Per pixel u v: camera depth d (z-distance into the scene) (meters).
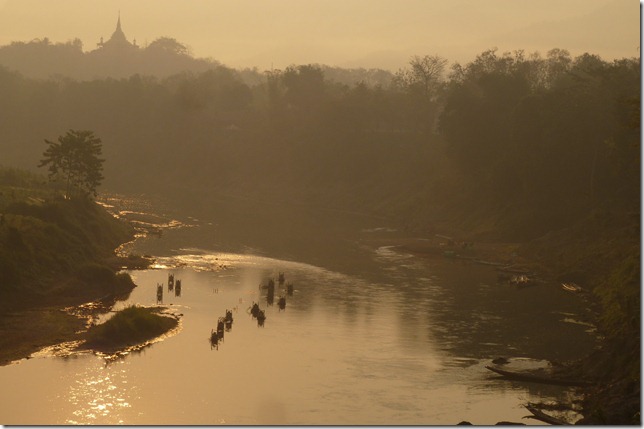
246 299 92.06
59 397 59.88
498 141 159.12
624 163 126.94
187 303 89.38
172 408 58.34
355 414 58.38
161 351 71.75
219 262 114.31
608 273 101.62
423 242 137.25
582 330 81.81
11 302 85.19
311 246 132.25
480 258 123.00
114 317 76.19
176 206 178.88
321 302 91.81
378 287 101.00
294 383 64.44
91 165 130.88
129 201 181.75
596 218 123.31
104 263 107.00
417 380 65.94
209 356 70.62
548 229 135.38
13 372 65.12
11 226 95.31
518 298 96.31
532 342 77.25
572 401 61.41
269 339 76.25
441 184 174.38
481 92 188.12
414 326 82.31
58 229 103.81
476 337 78.75
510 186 149.88
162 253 119.38
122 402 59.31
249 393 61.88
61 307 85.56
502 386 65.06
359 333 79.12
